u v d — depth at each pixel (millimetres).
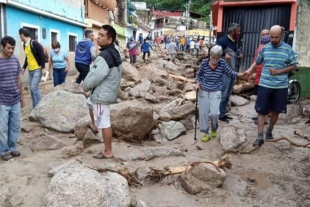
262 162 5066
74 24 17500
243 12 9875
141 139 5824
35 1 12625
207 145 5664
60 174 3490
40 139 5539
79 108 6742
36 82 7191
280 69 5219
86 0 19953
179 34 55906
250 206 3879
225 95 6797
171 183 4254
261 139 5504
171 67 15344
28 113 7621
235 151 5355
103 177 3686
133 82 10766
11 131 5086
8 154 5000
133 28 42750
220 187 4219
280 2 9203
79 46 8383
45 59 7457
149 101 8641
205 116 5703
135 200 3764
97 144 5254
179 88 10688
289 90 8352
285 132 6352
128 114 5578
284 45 5234
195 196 4016
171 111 7168
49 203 3205
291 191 4273
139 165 4629
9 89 4883
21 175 4293
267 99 5359
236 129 5992
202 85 5633
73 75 16562
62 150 5250
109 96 4402
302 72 9289
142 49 21953
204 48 35719
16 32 11367
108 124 4574
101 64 4230
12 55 4969
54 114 6531
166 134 6086
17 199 3717
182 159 4910
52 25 14562
